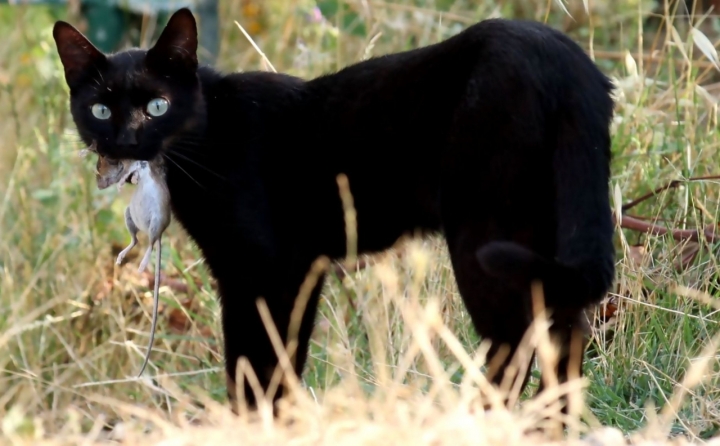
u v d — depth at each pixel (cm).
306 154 656
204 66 684
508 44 570
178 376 738
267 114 664
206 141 653
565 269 538
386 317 698
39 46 1030
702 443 517
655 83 852
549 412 521
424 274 709
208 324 770
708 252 713
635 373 658
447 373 556
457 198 586
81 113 650
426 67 611
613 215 739
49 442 557
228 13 1119
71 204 856
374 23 1002
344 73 655
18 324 729
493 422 494
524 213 578
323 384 709
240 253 654
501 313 580
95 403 740
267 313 619
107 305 796
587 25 1046
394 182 635
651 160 796
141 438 567
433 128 605
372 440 476
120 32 1015
